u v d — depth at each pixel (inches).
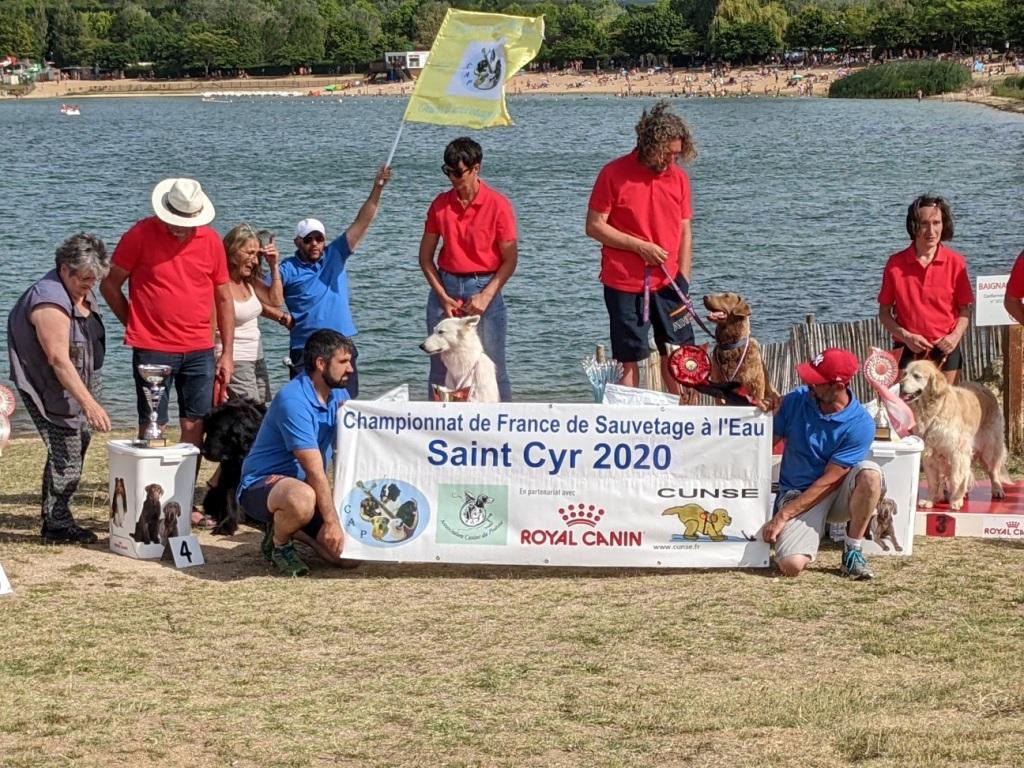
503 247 361.7
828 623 266.1
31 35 7426.2
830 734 207.5
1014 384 431.5
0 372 698.2
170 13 7819.9
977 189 1678.2
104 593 286.4
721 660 245.4
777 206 1541.6
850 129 3068.4
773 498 308.5
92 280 311.6
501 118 358.0
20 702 223.6
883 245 1192.8
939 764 193.5
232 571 306.0
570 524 303.6
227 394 362.9
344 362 301.3
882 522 311.1
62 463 322.7
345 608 278.4
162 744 205.6
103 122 4244.6
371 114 4579.2
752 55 6363.2
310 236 365.1
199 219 326.0
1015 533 329.7
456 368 344.2
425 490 305.4
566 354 771.4
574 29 6879.9
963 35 5792.3
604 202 348.2
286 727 213.0
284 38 7258.9
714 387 332.2
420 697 227.1
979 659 245.0
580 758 199.8
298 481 299.6
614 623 267.1
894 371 320.8
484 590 292.2
